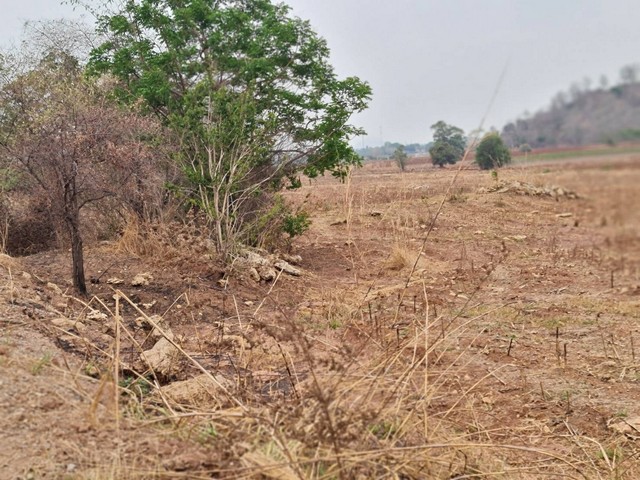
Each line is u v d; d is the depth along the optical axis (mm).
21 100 7125
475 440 3953
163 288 7336
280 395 3934
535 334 6383
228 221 8867
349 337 5578
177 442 3094
